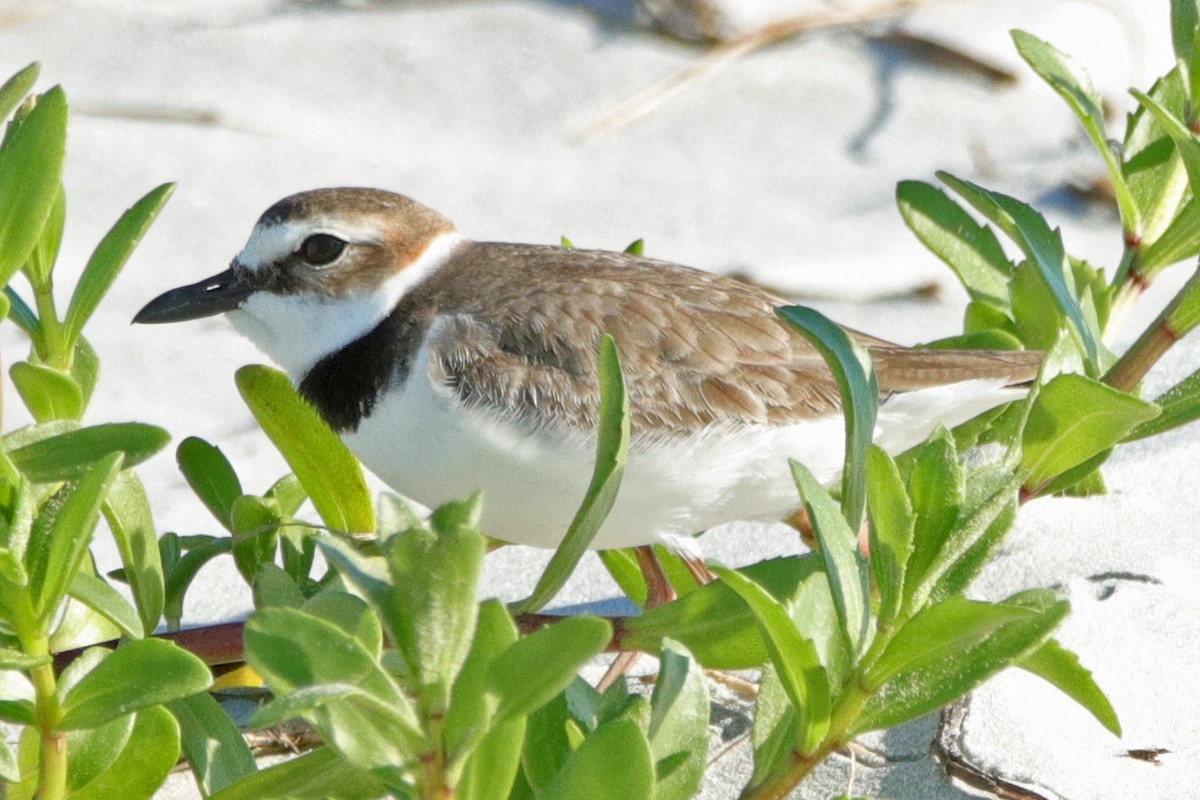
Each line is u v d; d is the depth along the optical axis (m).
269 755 7.58
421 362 8.20
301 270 8.63
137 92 14.44
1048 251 8.30
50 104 6.77
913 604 5.85
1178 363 10.93
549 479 8.07
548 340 8.20
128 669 5.58
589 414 8.03
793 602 6.00
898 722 5.90
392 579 4.59
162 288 12.21
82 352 8.40
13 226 6.78
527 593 9.17
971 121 14.70
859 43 15.55
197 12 15.79
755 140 14.42
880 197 13.65
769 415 8.39
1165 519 9.17
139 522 7.43
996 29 15.20
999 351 8.78
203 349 11.90
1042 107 14.88
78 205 12.95
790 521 8.94
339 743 4.91
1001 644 5.86
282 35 15.52
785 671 5.71
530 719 5.91
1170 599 8.40
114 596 5.98
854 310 12.25
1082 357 8.17
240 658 7.34
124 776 6.24
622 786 4.92
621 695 5.86
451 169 13.81
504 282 8.58
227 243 12.76
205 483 8.43
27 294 11.92
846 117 14.74
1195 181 7.67
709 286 8.80
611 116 14.65
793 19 15.60
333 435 8.42
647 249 12.78
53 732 5.74
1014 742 7.30
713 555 9.57
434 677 4.67
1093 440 7.26
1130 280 9.34
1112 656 7.93
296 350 8.73
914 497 5.88
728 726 7.71
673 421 8.20
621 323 8.34
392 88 14.88
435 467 8.19
